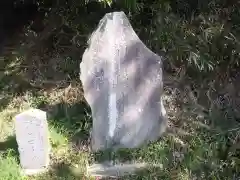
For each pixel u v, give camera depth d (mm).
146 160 2984
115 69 2965
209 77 3680
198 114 3340
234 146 3043
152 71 2982
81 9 4363
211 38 3828
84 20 4324
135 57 2957
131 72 2973
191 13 4109
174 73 3719
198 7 4105
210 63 3709
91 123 3293
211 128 3197
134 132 3086
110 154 3018
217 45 3812
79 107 3494
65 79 3826
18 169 2928
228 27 3910
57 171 2938
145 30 4004
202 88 3607
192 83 3648
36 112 2854
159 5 4113
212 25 3902
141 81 2992
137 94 3012
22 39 4434
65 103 3562
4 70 4000
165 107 3424
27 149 2887
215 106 3436
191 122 3268
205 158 2959
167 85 3629
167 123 3221
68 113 3410
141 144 3105
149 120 3076
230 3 4082
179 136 3156
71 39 4262
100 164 2984
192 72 3723
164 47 3861
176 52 3801
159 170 2896
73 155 3051
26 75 3936
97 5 4266
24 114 2818
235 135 3127
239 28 3930
